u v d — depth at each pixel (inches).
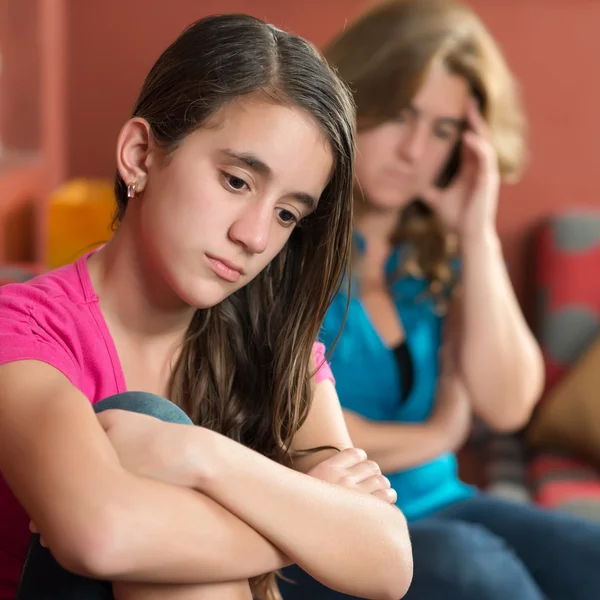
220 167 69.4
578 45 196.9
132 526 59.8
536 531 123.3
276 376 82.0
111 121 201.9
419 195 136.1
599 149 199.8
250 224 69.6
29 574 65.3
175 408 69.6
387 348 132.5
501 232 201.9
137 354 78.1
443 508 129.9
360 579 68.9
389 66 128.0
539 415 182.1
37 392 64.9
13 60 180.5
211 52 69.9
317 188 72.4
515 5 196.1
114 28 199.0
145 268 75.2
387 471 128.9
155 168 71.6
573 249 189.2
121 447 64.9
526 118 199.0
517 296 202.4
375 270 137.6
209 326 81.7
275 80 69.2
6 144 183.0
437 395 136.3
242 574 64.6
